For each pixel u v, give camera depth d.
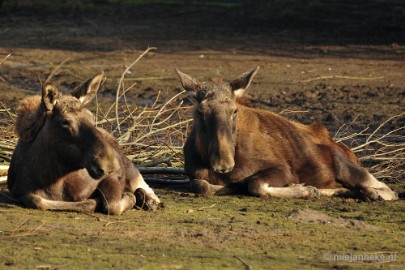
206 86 33.34
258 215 30.19
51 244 25.33
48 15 107.12
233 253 24.97
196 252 24.92
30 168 29.66
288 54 80.31
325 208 31.98
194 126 33.91
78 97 29.02
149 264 23.59
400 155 42.41
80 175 29.50
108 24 100.31
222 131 31.98
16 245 25.14
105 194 29.50
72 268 23.08
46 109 28.50
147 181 36.78
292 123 35.47
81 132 28.17
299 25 92.56
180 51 82.50
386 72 70.62
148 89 63.00
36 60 77.19
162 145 40.28
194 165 34.09
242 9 101.50
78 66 74.06
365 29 88.44
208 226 28.17
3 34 94.00
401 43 84.38
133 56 79.94
